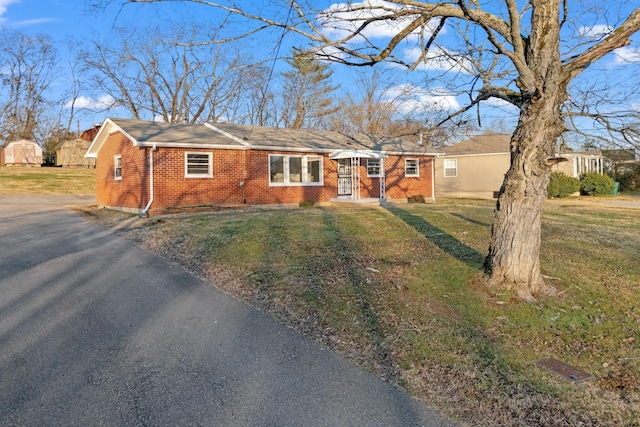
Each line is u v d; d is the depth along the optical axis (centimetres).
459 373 392
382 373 382
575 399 359
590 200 2317
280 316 507
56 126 4716
